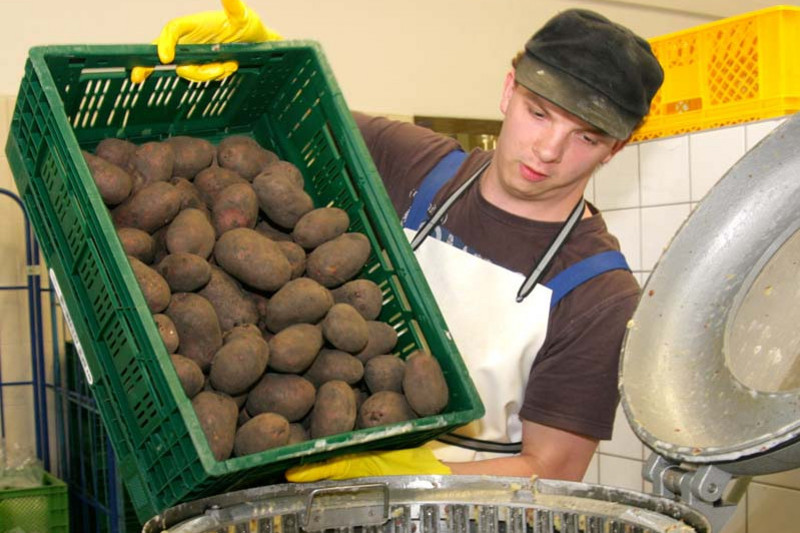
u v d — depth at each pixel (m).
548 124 1.09
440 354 0.96
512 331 1.20
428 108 3.02
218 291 0.96
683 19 3.50
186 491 0.78
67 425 2.33
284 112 1.17
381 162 1.38
